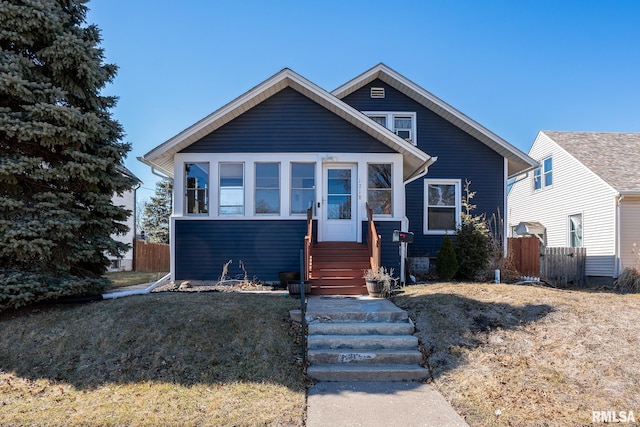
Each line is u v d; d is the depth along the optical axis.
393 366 5.58
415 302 7.55
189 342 5.84
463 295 7.68
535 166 13.42
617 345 5.45
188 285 9.88
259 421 4.11
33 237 6.81
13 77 6.42
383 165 10.80
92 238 7.77
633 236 13.61
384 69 13.42
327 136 10.62
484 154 13.62
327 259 9.94
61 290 7.07
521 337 5.90
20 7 6.65
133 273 15.91
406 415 4.29
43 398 4.60
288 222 10.44
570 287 14.03
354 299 8.21
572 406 4.34
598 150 16.59
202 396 4.65
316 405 4.54
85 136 7.14
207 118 10.11
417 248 13.35
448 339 6.05
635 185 13.79
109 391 4.75
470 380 5.05
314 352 5.79
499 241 12.84
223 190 10.51
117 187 8.06
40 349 5.68
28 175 6.84
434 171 13.52
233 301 7.59
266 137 10.56
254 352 5.71
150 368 5.26
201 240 10.32
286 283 9.63
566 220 16.50
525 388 4.74
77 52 7.21
